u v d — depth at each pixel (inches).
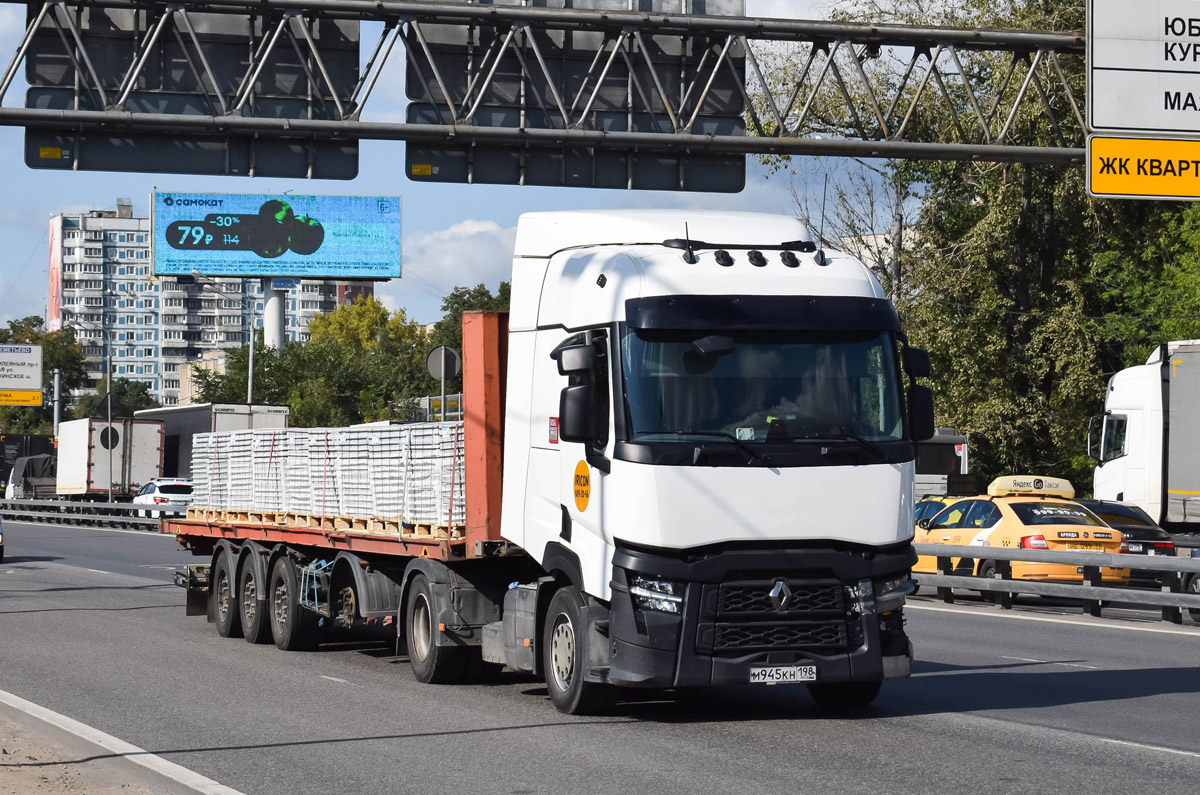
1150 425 1469.0
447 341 6673.2
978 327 2197.3
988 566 1267.2
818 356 575.5
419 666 728.3
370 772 489.1
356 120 1114.1
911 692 691.4
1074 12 2138.3
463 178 1158.3
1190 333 2105.1
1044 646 906.7
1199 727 583.2
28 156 1109.1
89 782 469.4
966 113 2127.2
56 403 4923.7
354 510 800.3
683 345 565.3
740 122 1178.6
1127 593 1077.1
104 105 1107.3
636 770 488.1
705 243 601.0
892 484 569.0
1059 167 2139.5
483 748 533.6
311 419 4530.0
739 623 551.5
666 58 1175.0
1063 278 2273.6
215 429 2839.6
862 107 2126.0
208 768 497.7
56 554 1990.7
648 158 1174.3
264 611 926.4
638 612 553.6
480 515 664.4
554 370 618.8
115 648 900.6
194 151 1128.2
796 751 524.4
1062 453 2287.2
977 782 466.0
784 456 557.6
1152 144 1074.1
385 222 5743.1
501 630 669.3
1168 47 1074.1
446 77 1155.9
